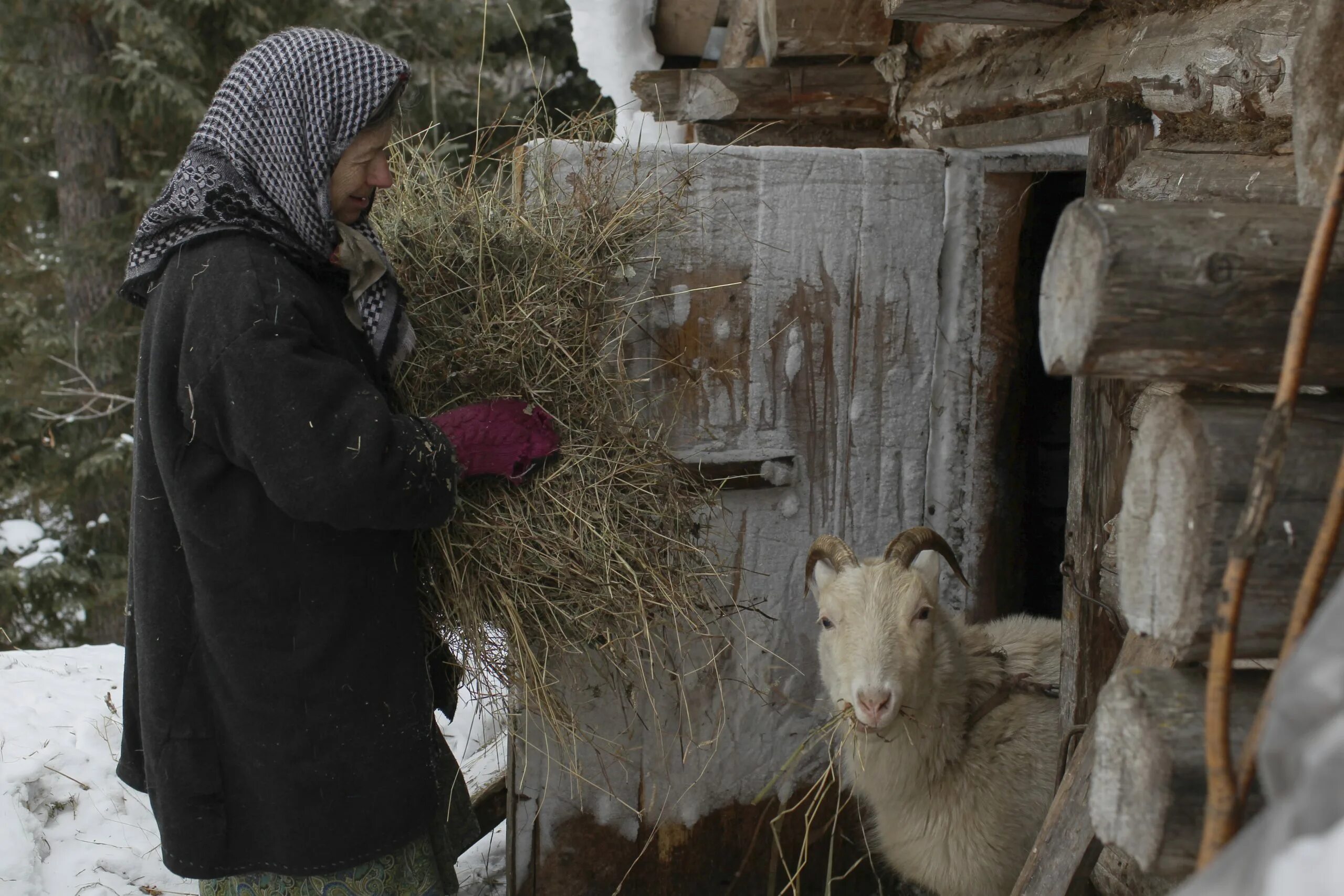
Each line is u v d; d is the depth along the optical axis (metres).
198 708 2.15
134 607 2.23
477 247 2.70
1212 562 1.40
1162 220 1.37
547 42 11.91
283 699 2.12
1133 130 2.53
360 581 2.18
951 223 3.46
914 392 3.48
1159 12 2.47
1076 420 2.69
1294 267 1.36
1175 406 1.48
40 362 10.34
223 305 2.01
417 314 2.63
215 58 10.47
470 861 3.69
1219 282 1.35
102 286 10.55
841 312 3.33
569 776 3.19
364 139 2.21
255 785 2.15
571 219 2.86
